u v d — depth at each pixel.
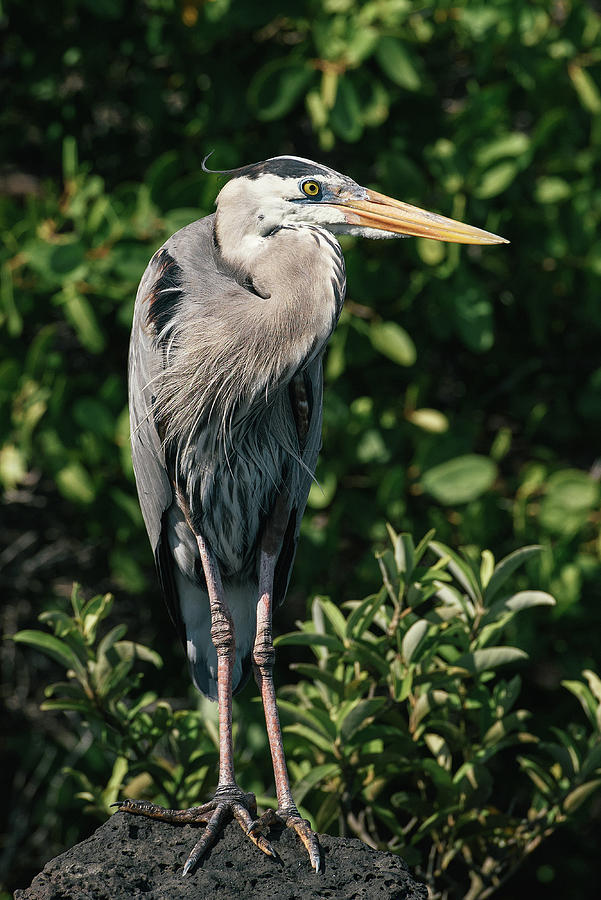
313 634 5.91
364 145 9.66
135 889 4.53
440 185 9.20
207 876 4.56
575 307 10.06
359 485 9.40
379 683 6.30
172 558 6.11
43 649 6.28
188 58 9.64
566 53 9.47
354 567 10.00
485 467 9.03
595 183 9.64
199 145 9.77
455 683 6.45
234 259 5.71
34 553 10.97
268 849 4.70
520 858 6.54
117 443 9.16
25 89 10.20
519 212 9.43
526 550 6.11
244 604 6.17
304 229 5.64
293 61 8.78
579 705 9.40
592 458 10.58
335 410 9.16
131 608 10.79
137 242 8.83
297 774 6.73
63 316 9.97
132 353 5.99
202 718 6.86
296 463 6.00
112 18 9.78
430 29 9.41
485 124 9.12
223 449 5.67
